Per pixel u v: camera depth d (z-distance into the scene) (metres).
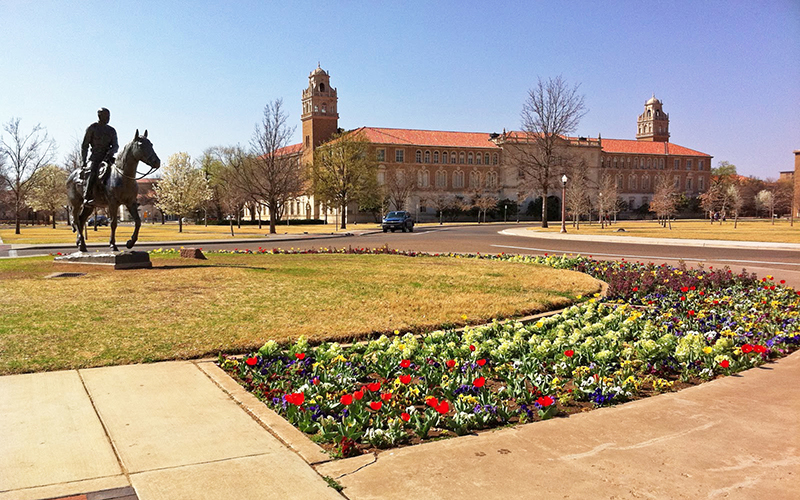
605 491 3.92
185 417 5.17
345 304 10.78
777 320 9.73
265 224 90.19
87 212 17.91
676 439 4.81
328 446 4.75
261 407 5.45
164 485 3.93
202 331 8.37
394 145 104.25
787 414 5.38
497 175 111.62
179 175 68.75
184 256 20.67
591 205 99.75
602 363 6.96
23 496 3.75
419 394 6.01
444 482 4.04
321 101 101.12
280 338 8.06
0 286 12.38
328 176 70.75
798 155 91.88
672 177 121.38
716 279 14.03
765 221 93.12
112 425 4.96
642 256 24.69
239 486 3.93
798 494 3.88
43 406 5.39
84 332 8.18
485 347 7.47
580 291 13.02
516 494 3.87
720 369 6.90
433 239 40.44
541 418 5.36
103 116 16.45
